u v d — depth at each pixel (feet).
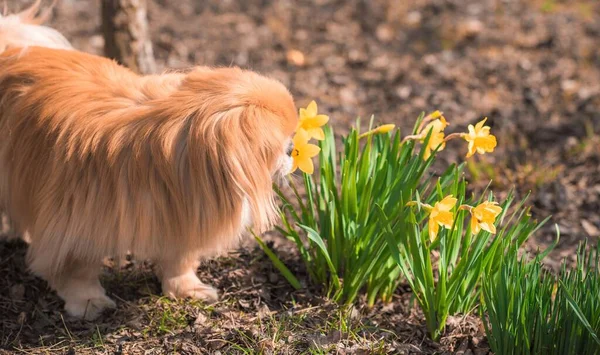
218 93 9.21
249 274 12.22
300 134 9.66
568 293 8.78
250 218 9.87
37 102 10.15
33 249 10.57
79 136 9.64
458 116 18.70
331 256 11.53
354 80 20.81
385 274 11.34
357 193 11.27
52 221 10.01
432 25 24.61
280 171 9.70
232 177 8.98
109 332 10.79
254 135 9.00
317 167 15.88
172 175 9.21
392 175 11.03
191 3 25.57
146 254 9.92
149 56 15.96
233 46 22.38
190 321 10.99
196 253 10.19
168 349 10.42
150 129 9.31
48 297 11.54
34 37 11.46
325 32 23.86
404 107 19.24
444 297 10.46
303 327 10.80
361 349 10.24
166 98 9.52
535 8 25.79
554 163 16.65
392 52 22.71
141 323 10.98
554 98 19.66
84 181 9.63
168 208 9.45
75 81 10.14
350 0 26.32
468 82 20.67
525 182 15.75
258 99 9.13
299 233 13.58
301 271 12.35
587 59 21.94
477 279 10.64
